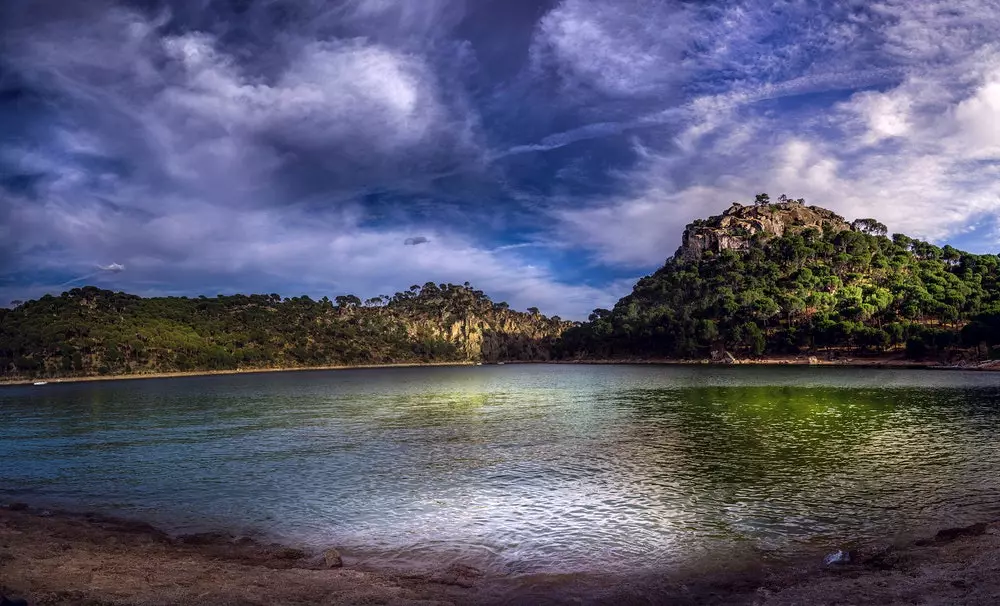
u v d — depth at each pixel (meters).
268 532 25.09
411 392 115.31
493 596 17.22
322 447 47.03
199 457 43.59
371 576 18.80
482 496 30.05
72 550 21.81
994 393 79.94
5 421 71.81
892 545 21.06
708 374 152.12
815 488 30.11
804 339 198.62
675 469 35.44
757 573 18.83
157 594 16.58
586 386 120.44
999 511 25.28
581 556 21.11
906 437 44.78
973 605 14.30
